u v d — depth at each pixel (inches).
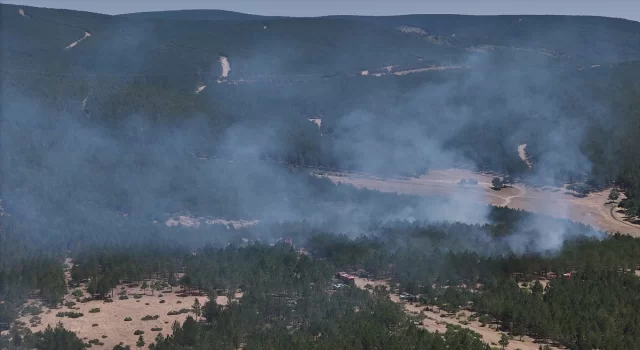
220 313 4692.4
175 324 4527.6
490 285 5369.1
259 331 4448.8
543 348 4424.2
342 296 4990.2
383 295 5132.9
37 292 5270.7
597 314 4665.4
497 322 4862.2
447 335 4478.3
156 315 4916.3
